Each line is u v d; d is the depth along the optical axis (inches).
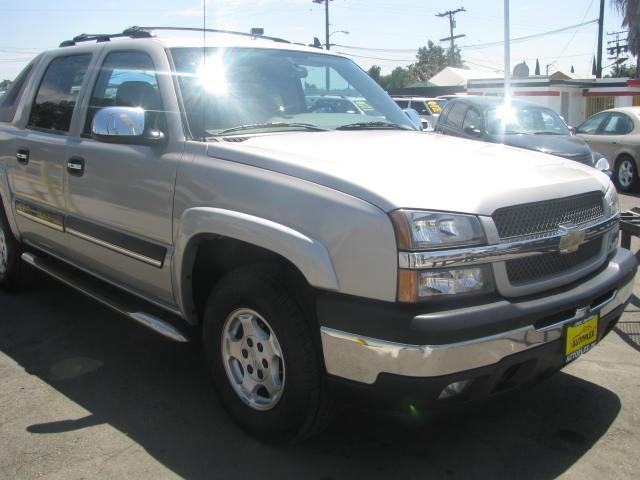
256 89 146.1
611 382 146.9
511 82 1090.1
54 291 211.9
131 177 136.3
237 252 124.9
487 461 116.2
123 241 141.9
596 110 1133.1
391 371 96.3
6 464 113.8
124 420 129.6
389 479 110.9
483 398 104.5
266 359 116.1
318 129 144.3
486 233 99.4
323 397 108.8
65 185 158.7
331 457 117.2
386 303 96.7
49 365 156.0
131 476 110.8
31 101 186.2
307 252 101.5
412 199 97.8
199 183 121.0
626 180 469.7
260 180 111.7
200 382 147.6
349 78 173.2
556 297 107.5
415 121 181.9
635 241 291.6
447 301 97.6
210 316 124.2
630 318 188.7
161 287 135.3
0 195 195.0
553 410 134.2
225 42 152.6
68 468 112.9
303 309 108.3
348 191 101.2
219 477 111.0
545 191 109.4
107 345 168.7
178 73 136.4
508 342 99.9
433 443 122.1
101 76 157.5
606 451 119.0
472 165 115.5
